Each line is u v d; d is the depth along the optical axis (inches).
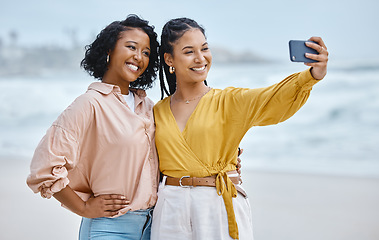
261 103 94.3
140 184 98.0
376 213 223.5
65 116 95.7
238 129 99.0
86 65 108.4
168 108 105.8
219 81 831.1
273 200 252.1
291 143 498.0
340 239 186.7
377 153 442.6
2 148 490.9
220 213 95.4
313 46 86.6
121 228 99.3
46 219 214.1
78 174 99.8
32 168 93.1
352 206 237.6
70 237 187.9
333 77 634.8
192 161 98.0
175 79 116.4
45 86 788.6
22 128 612.1
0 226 202.8
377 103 592.1
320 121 567.5
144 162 99.5
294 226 204.7
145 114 106.5
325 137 514.9
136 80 116.4
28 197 255.8
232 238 94.4
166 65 113.7
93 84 102.3
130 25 105.4
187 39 102.3
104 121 98.6
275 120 97.0
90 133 98.7
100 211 96.2
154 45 110.1
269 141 504.4
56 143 93.7
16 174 322.7
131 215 99.6
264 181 305.3
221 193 95.7
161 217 98.0
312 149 475.2
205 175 97.2
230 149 99.9
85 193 101.8
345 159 427.2
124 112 100.6
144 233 102.1
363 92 610.2
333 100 597.6
